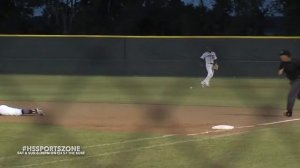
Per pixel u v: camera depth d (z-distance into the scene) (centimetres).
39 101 5706
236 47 8562
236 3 11431
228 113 4753
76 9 12012
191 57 8750
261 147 3019
